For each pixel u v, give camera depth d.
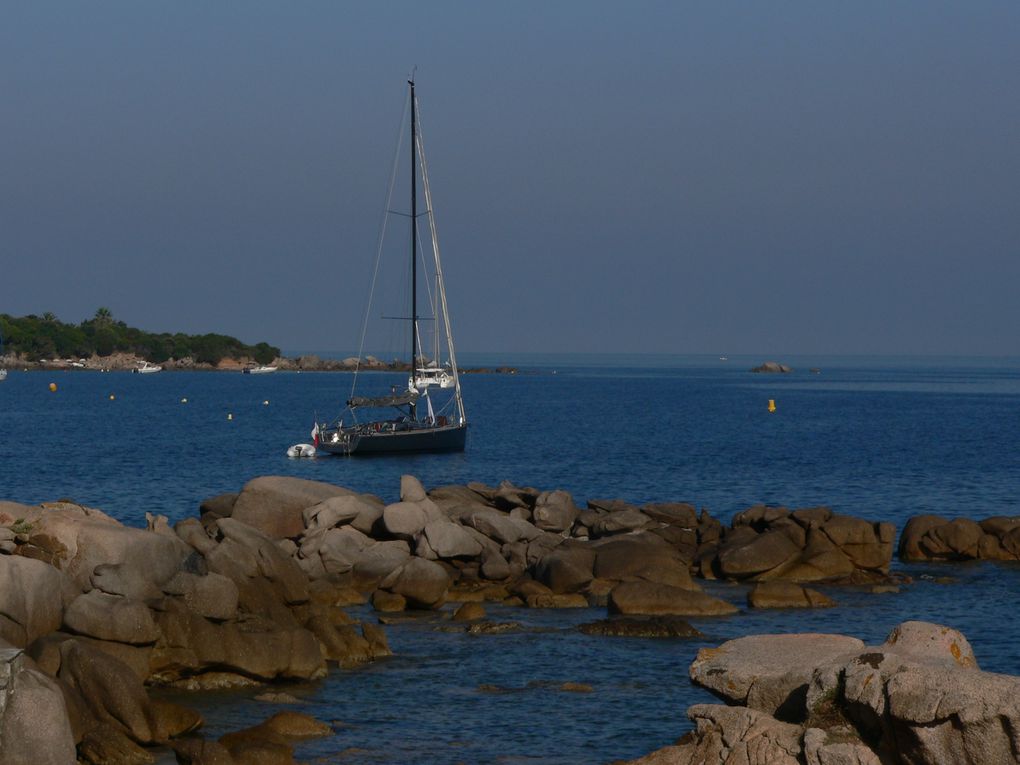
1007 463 113.00
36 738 22.83
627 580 47.28
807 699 20.94
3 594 29.34
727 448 131.62
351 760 27.66
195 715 29.50
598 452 126.62
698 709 22.09
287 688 33.59
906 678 19.22
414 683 34.31
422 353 131.25
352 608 44.88
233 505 56.25
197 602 33.56
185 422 179.88
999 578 52.66
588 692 33.38
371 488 94.88
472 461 116.62
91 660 28.06
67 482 94.94
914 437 148.75
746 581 51.22
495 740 29.30
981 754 18.36
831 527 53.03
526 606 45.75
